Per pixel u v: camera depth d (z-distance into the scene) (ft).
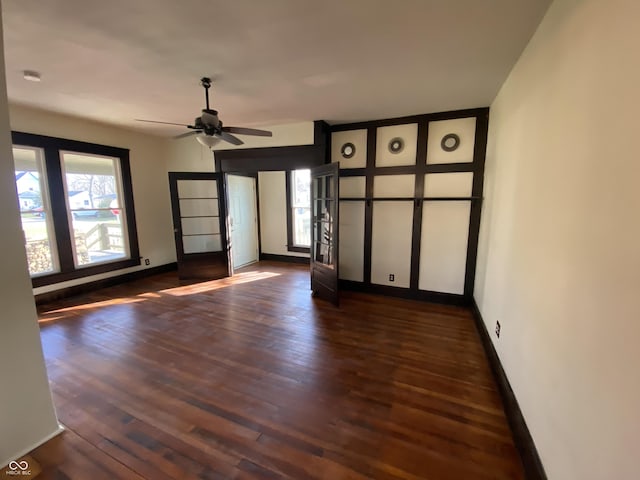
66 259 14.60
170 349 9.84
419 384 8.04
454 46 7.32
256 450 5.95
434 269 13.91
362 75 9.09
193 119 14.58
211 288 16.31
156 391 7.75
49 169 13.78
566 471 4.22
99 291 15.78
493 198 10.35
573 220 4.43
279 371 8.63
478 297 12.09
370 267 15.20
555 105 5.31
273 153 15.99
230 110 12.80
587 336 3.87
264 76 9.20
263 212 23.03
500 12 5.92
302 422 6.68
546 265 5.37
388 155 14.14
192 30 6.63
